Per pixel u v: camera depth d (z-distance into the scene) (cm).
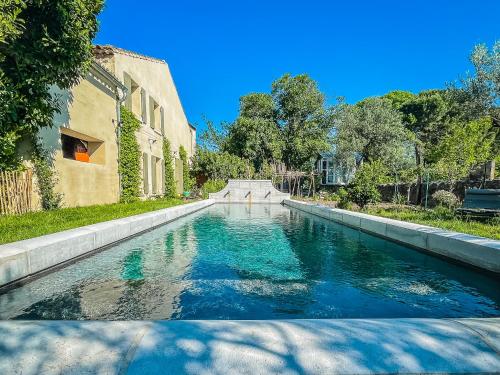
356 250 568
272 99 2888
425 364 129
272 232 784
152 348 137
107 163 1052
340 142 2555
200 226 892
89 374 121
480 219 648
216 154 2497
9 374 122
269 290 349
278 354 133
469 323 169
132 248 584
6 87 528
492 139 1112
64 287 356
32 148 702
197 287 358
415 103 2761
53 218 595
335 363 128
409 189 1368
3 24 443
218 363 126
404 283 377
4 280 312
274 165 2481
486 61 996
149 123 1455
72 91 850
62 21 543
